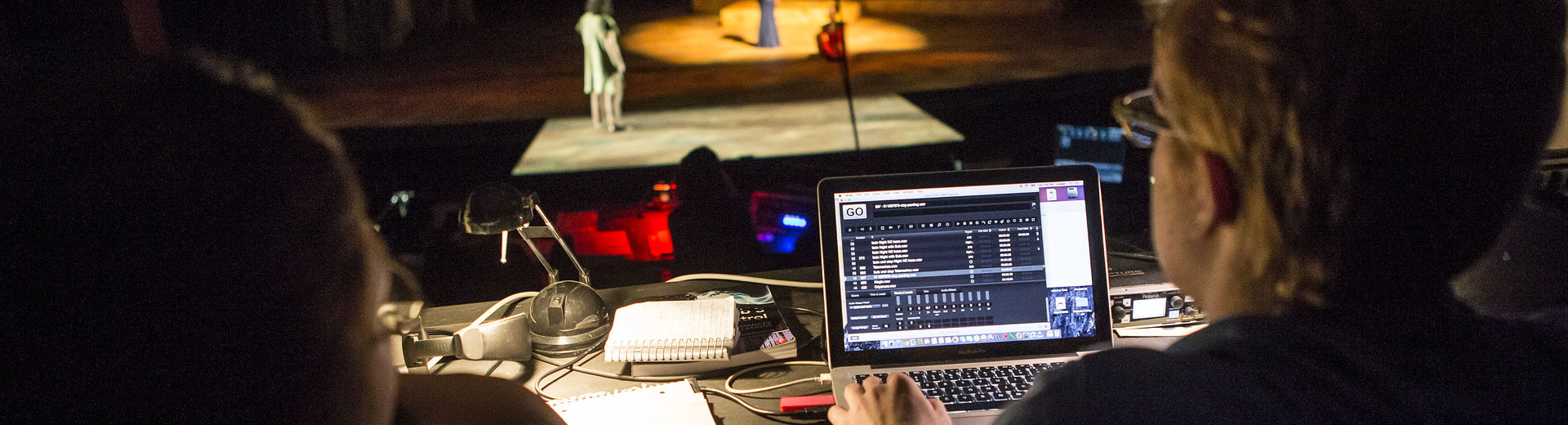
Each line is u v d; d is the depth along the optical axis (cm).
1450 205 46
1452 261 48
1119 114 88
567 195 541
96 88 35
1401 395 47
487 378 65
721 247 346
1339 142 45
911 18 1459
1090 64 962
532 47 1223
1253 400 47
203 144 34
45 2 601
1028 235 147
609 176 579
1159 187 58
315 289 38
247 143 35
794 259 338
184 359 35
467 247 414
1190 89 50
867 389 117
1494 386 48
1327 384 47
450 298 366
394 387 49
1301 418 46
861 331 144
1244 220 51
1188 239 56
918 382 135
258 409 38
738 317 158
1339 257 48
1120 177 365
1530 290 115
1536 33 45
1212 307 57
